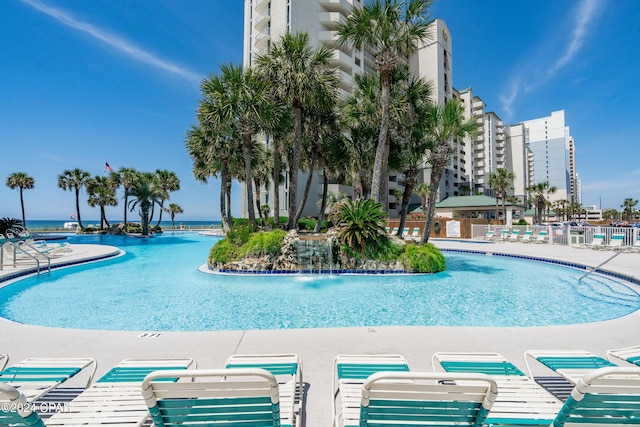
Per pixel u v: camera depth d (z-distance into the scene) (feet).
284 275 35.78
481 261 46.93
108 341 13.92
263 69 44.83
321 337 14.38
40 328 15.61
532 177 339.16
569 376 8.50
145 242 86.99
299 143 46.65
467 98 211.82
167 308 23.30
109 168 118.42
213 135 51.90
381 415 5.47
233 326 19.56
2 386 4.40
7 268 35.63
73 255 46.93
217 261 38.37
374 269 36.50
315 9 123.44
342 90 120.06
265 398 5.31
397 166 52.85
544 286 30.32
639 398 5.27
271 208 124.57
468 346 13.29
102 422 6.65
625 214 276.21
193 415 5.32
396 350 12.91
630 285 28.84
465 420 5.45
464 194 195.21
